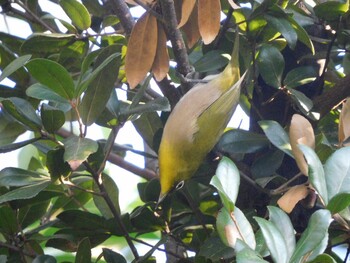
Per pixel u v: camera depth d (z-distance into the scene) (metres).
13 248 3.73
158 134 3.96
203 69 3.76
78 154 3.10
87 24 4.04
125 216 3.76
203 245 3.43
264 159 3.77
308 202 3.36
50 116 3.36
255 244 2.70
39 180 3.50
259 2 3.69
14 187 3.84
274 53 3.85
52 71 3.19
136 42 3.37
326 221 2.51
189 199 3.92
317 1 4.25
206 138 3.57
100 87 3.38
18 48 4.42
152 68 3.45
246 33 3.95
